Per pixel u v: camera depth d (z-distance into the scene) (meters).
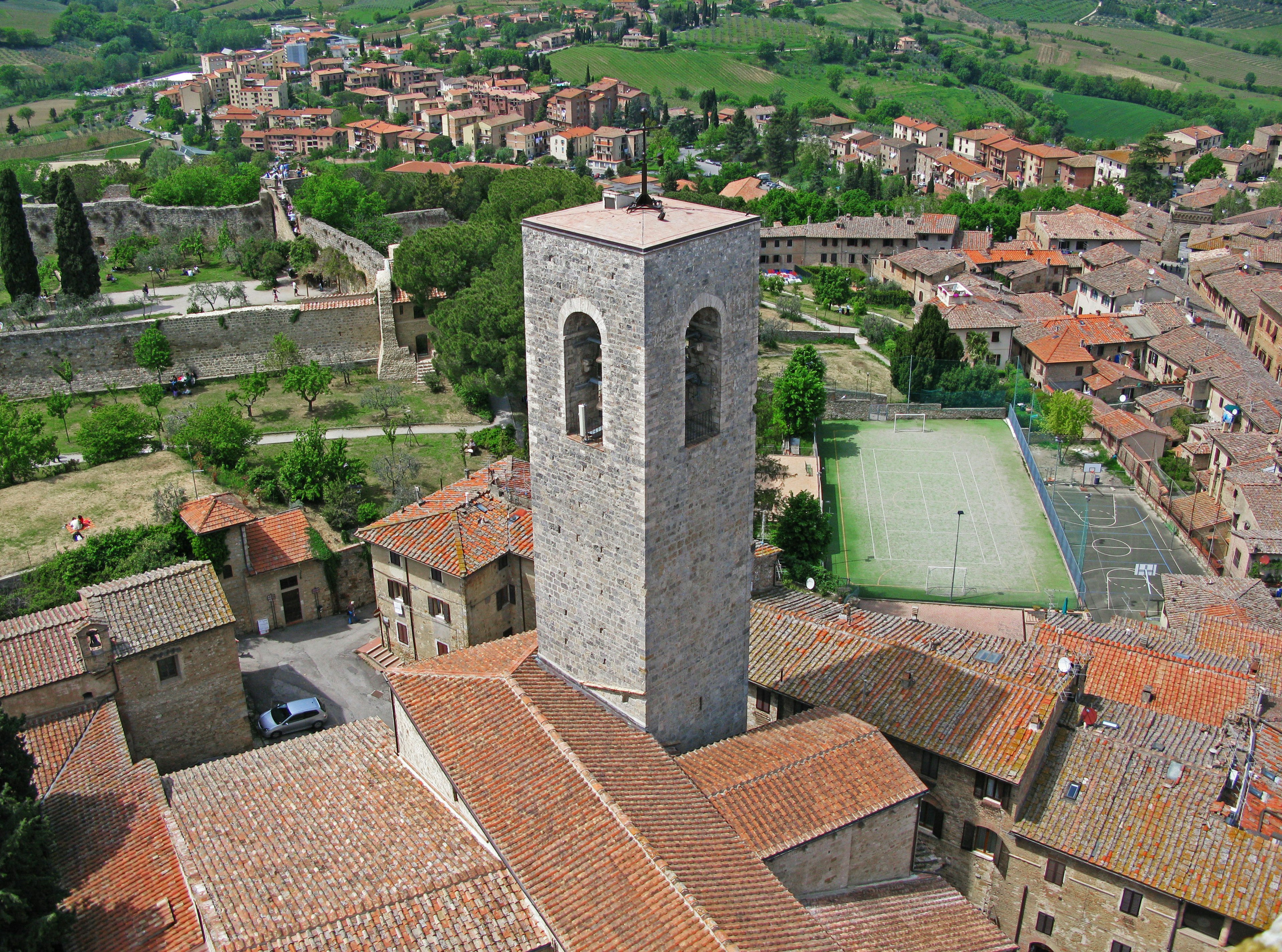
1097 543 106.56
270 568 77.69
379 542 72.62
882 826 46.25
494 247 119.62
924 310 144.38
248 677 73.25
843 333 163.75
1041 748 52.78
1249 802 51.56
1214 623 76.00
